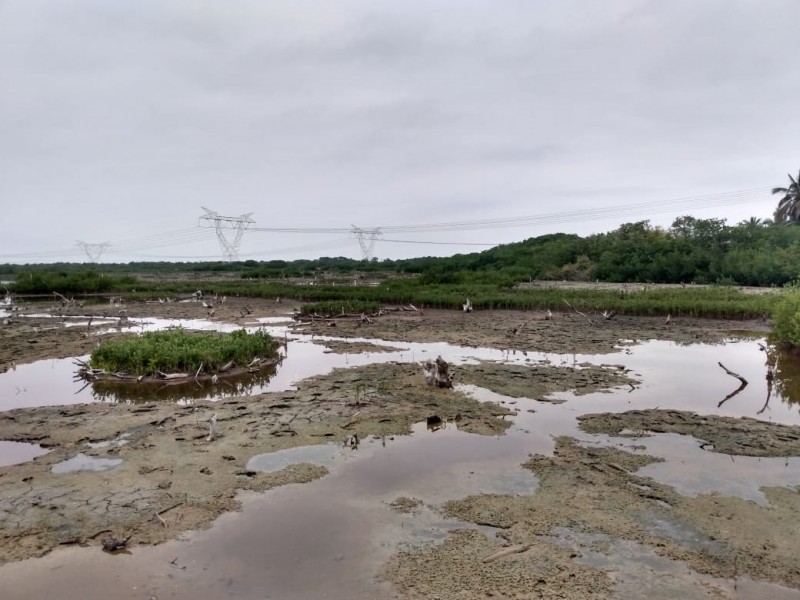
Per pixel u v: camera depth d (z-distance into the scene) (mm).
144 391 15555
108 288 58812
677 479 8992
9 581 6434
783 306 21250
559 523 7590
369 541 7188
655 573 6430
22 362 20125
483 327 27938
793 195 67125
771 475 9125
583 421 12031
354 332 26844
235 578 6438
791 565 6566
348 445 10695
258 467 9656
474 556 6797
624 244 63406
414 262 103750
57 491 8750
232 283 66000
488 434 11266
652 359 19250
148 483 9023
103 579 6457
